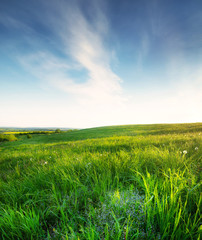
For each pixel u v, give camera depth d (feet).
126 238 3.51
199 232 3.60
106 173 7.86
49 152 22.20
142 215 4.36
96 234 3.80
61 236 4.15
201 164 8.61
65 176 7.25
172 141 19.02
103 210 4.68
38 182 7.87
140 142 21.33
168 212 4.02
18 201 6.45
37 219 4.62
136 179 6.47
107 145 21.90
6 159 22.77
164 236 3.77
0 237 4.42
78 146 25.13
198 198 4.91
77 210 5.18
